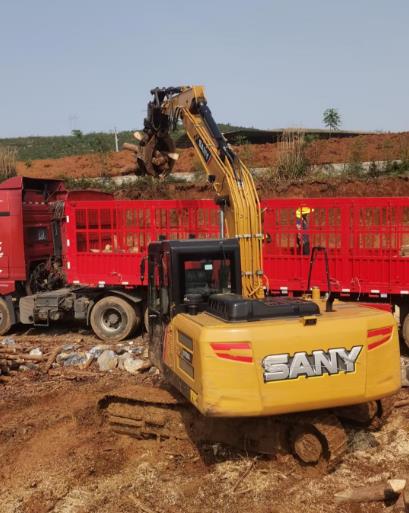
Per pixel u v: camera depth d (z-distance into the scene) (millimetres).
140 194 26688
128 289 12344
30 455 6938
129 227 12273
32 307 12820
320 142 30047
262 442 6348
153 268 7523
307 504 5562
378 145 29234
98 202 12352
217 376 5543
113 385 9336
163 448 6793
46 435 7516
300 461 6223
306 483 5938
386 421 7480
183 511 5555
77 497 5914
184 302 6695
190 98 8898
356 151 28047
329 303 6324
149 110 9828
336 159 27875
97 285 12398
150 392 7086
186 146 33281
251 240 7590
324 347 5684
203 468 6387
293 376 5605
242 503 5648
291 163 26781
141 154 9891
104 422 7574
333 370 5695
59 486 6113
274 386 5566
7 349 10484
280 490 5840
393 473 6074
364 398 5805
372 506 5473
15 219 12930
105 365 10266
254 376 5543
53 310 12703
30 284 13344
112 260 12281
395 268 10625
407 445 6758
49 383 9711
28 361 10664
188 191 26203
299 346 5629
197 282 6785
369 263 10812
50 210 14133
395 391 6062
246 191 7727
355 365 5758
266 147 30891
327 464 6039
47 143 57656
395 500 5488
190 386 5949
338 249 11039
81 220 12539
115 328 12320
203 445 6699
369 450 6691
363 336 5805
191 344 5902
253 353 5539
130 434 7121
